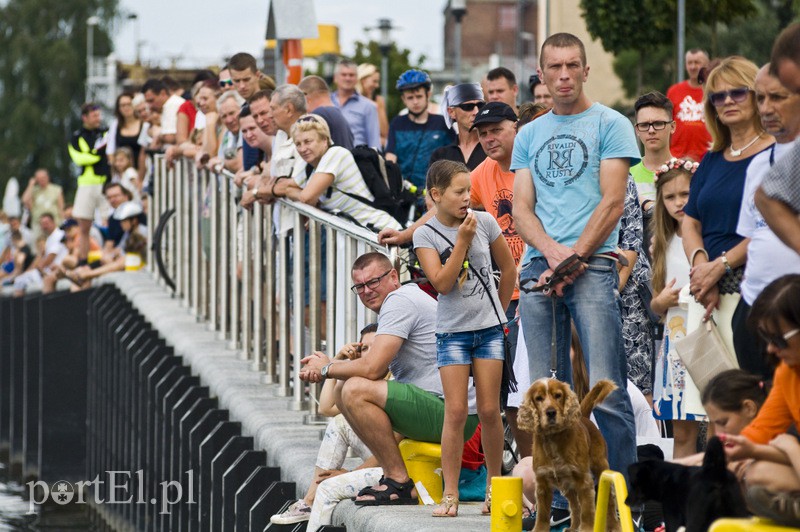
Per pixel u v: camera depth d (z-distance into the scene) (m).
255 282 30.48
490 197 23.00
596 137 17.97
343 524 19.67
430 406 19.48
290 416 26.33
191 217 38.56
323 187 26.17
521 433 20.45
